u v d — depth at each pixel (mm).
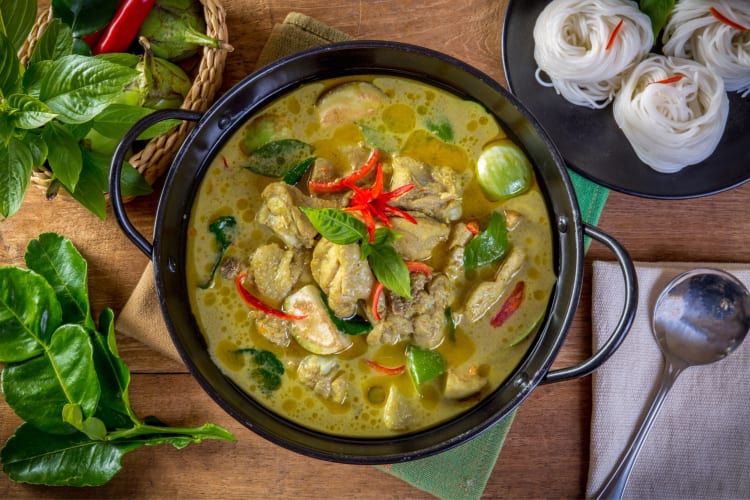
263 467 713
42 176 665
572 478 713
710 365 709
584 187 718
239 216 649
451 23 736
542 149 639
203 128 628
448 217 648
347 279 618
